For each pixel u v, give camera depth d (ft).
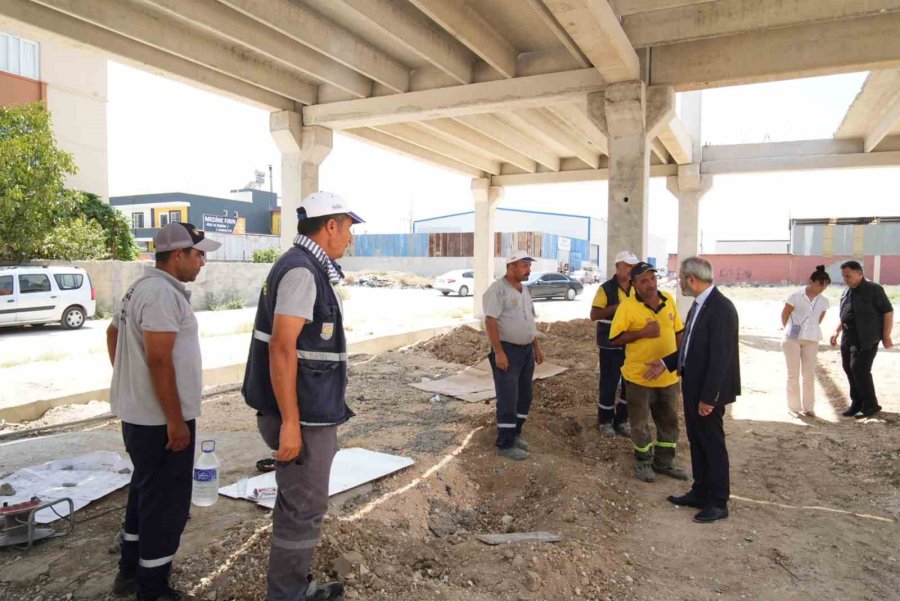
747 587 11.57
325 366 8.91
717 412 14.58
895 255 124.36
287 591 9.04
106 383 26.22
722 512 14.58
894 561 12.59
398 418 21.65
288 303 8.43
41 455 16.38
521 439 18.89
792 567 12.31
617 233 28.76
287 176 36.19
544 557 11.68
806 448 20.07
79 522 12.41
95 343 42.22
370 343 38.11
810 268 134.21
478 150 48.44
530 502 15.64
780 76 26.99
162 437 9.45
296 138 35.55
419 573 11.39
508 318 17.69
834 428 22.57
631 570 12.07
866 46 25.18
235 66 30.07
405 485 15.07
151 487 9.36
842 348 24.47
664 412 17.29
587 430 21.03
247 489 13.94
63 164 57.31
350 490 14.35
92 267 59.31
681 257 53.06
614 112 28.04
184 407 9.76
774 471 18.04
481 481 16.56
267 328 9.00
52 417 21.57
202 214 149.69
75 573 10.48
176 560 10.76
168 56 28.73
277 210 167.32
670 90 28.19
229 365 29.27
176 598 9.63
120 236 73.67
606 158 54.49
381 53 30.86
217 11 24.99
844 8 23.90
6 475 14.87
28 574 10.43
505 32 28.25
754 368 35.86
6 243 55.11
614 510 14.90
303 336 8.78
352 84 32.78
